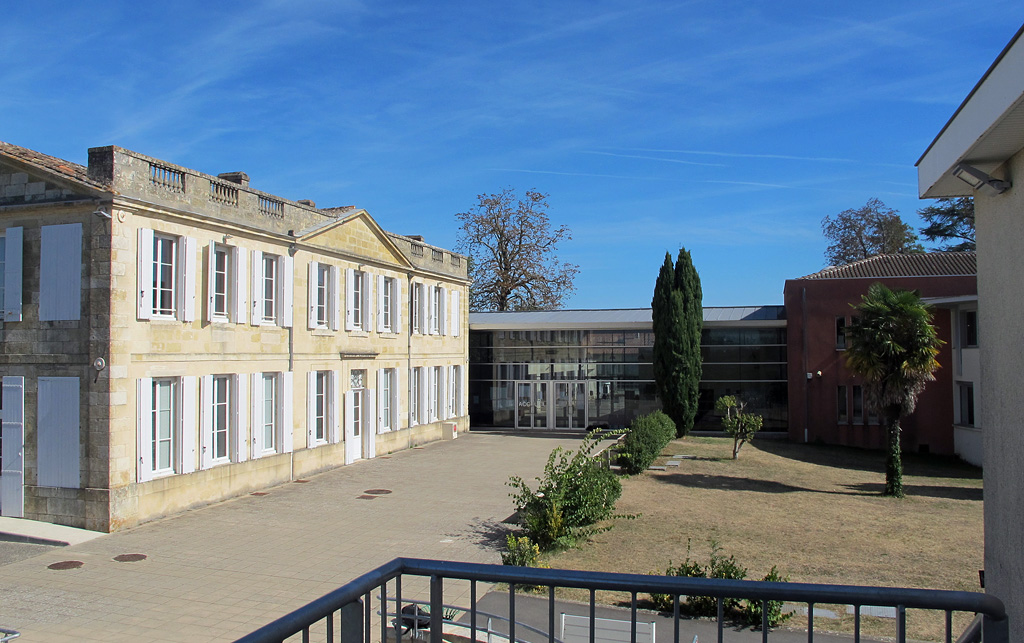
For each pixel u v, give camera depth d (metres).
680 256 33.34
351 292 24.59
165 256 17.03
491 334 37.34
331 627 3.27
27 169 15.67
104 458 15.07
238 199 19.16
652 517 17.22
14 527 14.97
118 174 15.39
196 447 17.62
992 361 5.76
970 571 12.95
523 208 48.78
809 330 32.25
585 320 36.56
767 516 17.48
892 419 20.53
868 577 12.56
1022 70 4.28
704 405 34.59
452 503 18.72
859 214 56.97
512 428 36.78
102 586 12.01
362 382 25.66
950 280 29.41
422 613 8.55
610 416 35.78
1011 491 5.39
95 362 15.11
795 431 32.44
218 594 11.67
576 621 9.65
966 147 5.25
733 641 9.74
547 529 14.40
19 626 10.27
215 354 18.23
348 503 18.55
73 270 15.34
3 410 15.79
